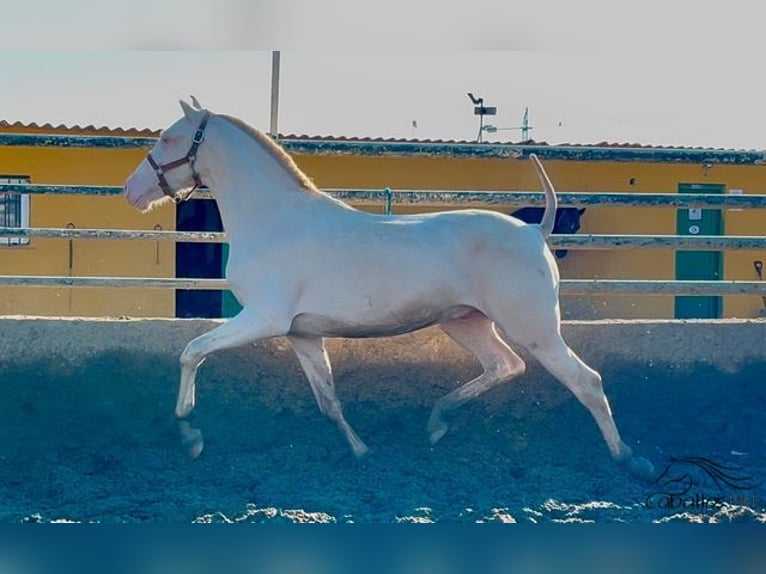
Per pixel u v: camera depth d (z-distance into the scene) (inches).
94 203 587.8
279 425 296.2
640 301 631.2
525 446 293.6
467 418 298.7
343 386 303.0
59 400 294.5
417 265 256.4
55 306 585.3
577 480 276.2
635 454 294.2
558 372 261.7
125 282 346.3
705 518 244.4
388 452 288.5
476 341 278.2
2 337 299.7
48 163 581.9
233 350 301.3
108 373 299.0
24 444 284.4
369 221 263.4
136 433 290.5
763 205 323.3
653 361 314.5
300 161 597.0
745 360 317.7
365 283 257.0
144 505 250.2
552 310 259.1
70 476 270.5
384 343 305.9
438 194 325.4
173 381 299.6
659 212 633.0
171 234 349.1
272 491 261.6
